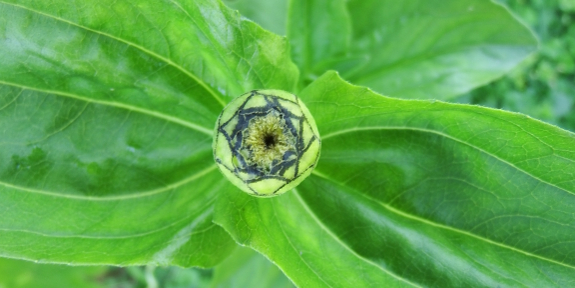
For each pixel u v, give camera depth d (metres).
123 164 0.15
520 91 0.29
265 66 0.14
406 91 0.18
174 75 0.14
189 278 0.28
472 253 0.14
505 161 0.14
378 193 0.15
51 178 0.14
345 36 0.17
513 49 0.18
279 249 0.14
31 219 0.14
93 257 0.14
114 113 0.14
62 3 0.13
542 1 0.30
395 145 0.15
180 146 0.15
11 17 0.14
